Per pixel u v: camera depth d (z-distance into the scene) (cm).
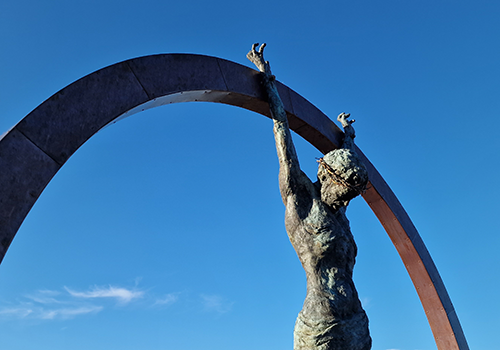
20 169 595
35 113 627
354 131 1139
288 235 746
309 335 658
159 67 784
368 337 674
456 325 1266
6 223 571
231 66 901
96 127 679
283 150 792
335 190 714
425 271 1261
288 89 1045
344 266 709
